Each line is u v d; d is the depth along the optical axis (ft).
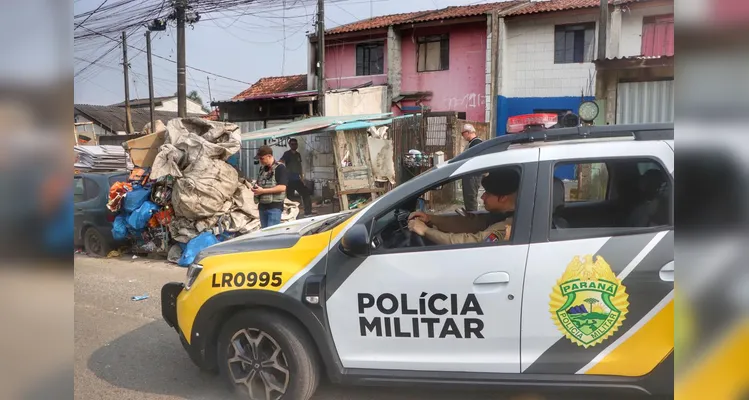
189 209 24.86
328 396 11.95
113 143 69.77
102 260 27.20
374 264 10.35
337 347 10.56
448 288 9.98
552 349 9.73
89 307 19.20
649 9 58.65
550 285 9.64
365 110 68.64
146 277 23.25
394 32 70.90
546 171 10.09
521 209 9.99
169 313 13.19
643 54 59.62
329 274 10.57
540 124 11.85
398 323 10.27
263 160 23.36
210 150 25.27
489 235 10.68
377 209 10.78
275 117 66.39
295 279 10.66
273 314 10.87
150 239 26.55
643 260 9.36
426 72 70.79
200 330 11.49
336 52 76.95
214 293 11.14
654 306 9.28
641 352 9.38
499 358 9.93
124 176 29.40
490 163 10.44
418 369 10.29
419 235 11.19
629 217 10.66
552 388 9.77
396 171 43.55
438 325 10.09
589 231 9.78
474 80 67.97
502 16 64.49
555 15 62.59
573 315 9.59
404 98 71.05
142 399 12.25
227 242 13.05
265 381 11.00
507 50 65.77
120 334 16.43
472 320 9.94
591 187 11.33
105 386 12.93
